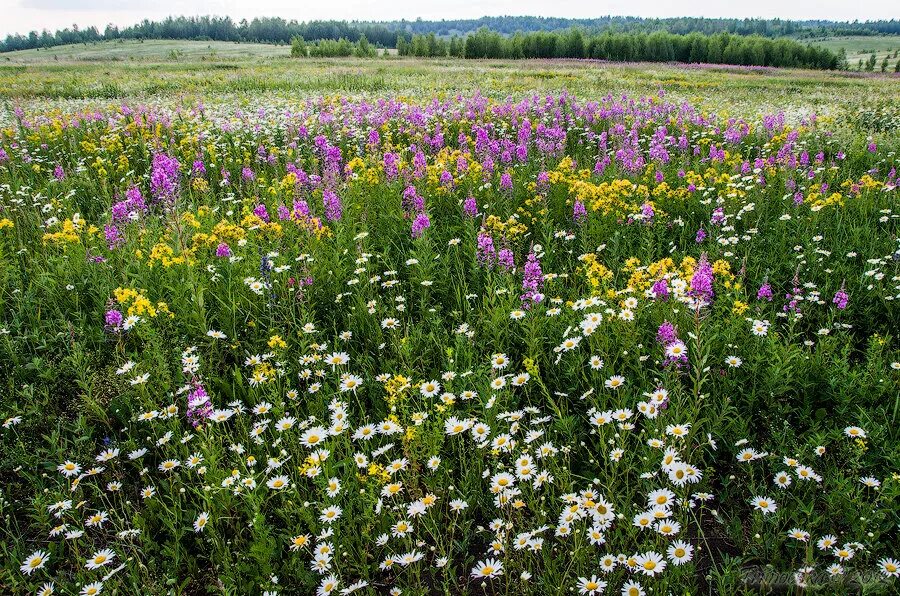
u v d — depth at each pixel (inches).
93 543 136.9
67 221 256.7
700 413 155.1
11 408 171.3
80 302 228.5
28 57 3993.6
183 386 170.9
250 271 231.0
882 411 151.3
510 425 155.2
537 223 302.4
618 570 116.7
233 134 519.2
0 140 478.3
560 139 472.1
